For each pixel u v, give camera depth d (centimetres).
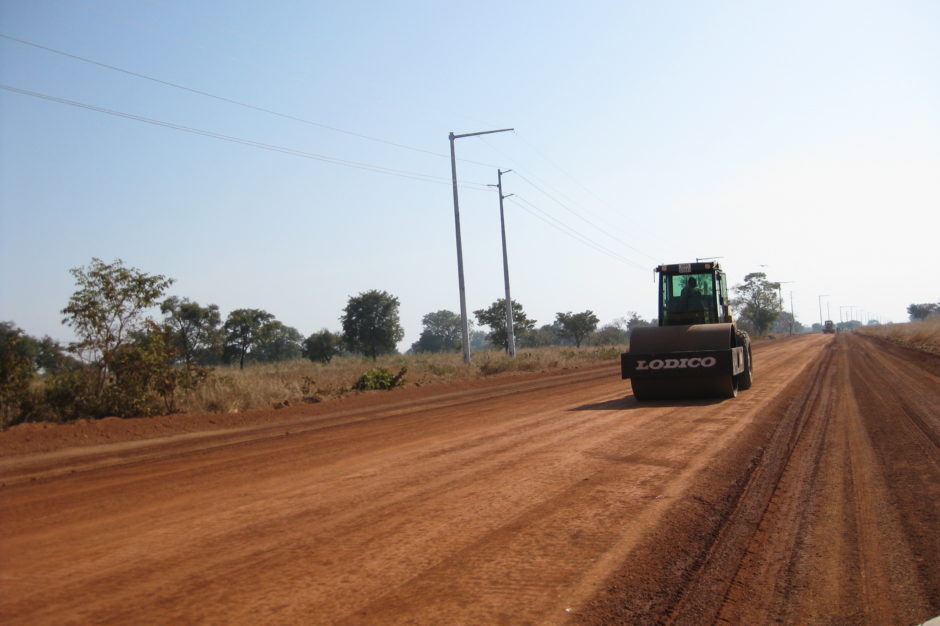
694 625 445
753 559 571
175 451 1208
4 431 1347
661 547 592
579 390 2239
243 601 473
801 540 620
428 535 623
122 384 1658
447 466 946
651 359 1703
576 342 8619
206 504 762
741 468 912
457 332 16850
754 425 1275
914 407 1466
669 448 1052
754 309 12319
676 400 1773
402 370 2594
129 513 731
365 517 688
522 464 945
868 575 532
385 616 448
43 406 1563
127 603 472
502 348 6988
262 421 1667
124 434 1422
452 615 450
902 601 482
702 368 1681
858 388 1933
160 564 554
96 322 1638
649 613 462
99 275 1664
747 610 471
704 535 632
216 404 1794
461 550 581
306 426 1530
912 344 4547
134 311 1708
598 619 448
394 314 7200
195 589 496
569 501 740
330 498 773
